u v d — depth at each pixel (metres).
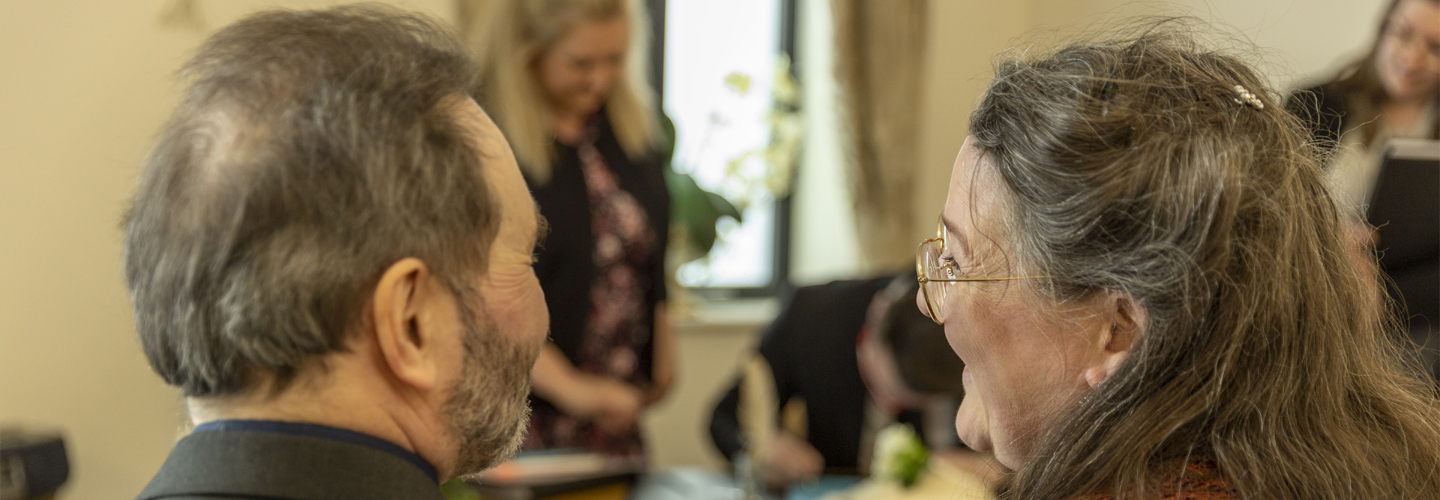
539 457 1.92
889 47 3.88
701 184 4.18
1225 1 3.22
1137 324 0.69
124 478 2.46
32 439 2.05
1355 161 2.31
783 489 1.89
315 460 0.62
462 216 0.66
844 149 3.97
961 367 1.90
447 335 0.67
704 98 4.23
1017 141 0.71
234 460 0.61
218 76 0.63
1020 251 0.72
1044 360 0.73
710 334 3.91
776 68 4.16
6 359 2.28
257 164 0.60
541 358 2.25
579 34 2.15
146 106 2.40
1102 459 0.66
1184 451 0.66
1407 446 0.72
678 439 3.89
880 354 2.01
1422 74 2.31
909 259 4.03
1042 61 0.75
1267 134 0.69
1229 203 0.65
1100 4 3.69
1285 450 0.65
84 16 2.31
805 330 2.42
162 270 0.62
